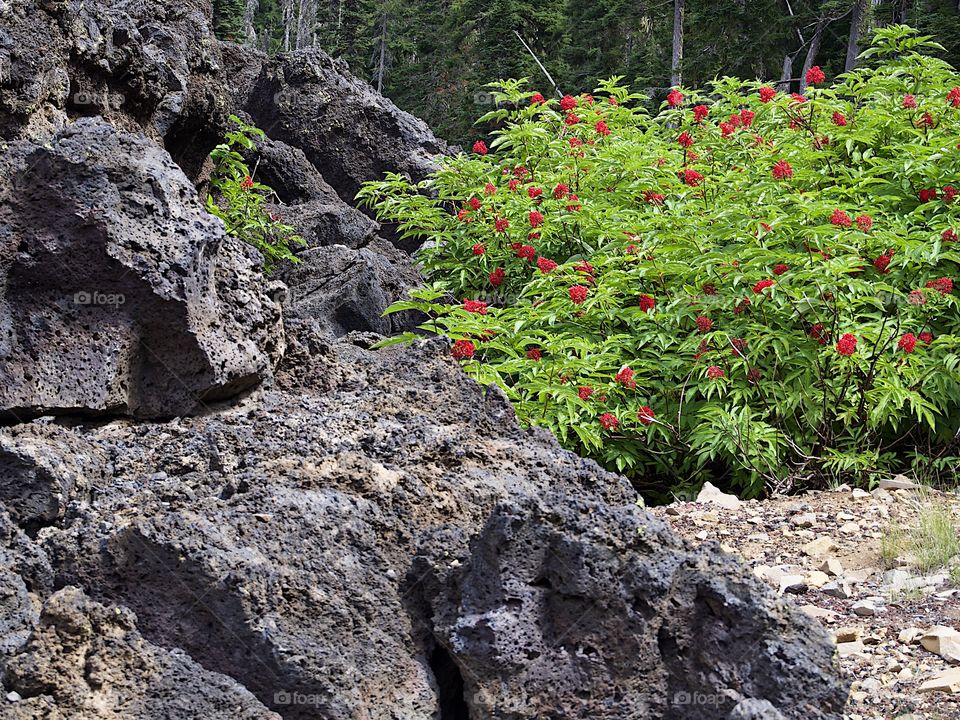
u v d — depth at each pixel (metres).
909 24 23.17
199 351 3.93
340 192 12.88
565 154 9.21
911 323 7.15
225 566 2.99
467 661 3.05
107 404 3.76
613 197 8.62
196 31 7.38
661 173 8.55
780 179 7.93
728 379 6.92
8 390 3.66
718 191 8.29
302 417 3.97
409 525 3.42
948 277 7.17
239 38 39.50
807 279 6.91
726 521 6.04
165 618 3.01
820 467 7.03
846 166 8.68
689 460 7.23
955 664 4.06
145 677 2.89
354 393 4.39
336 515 3.31
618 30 33.78
